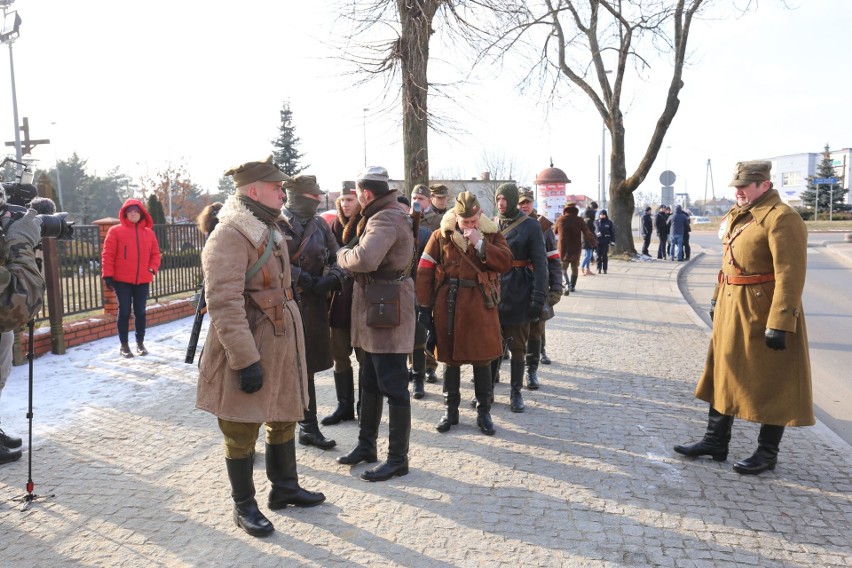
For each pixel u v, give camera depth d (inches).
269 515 143.3
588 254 691.4
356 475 165.9
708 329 374.6
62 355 296.4
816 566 124.1
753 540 133.5
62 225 172.6
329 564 123.5
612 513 145.0
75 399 227.8
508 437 194.5
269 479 146.2
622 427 203.5
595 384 254.4
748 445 187.9
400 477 164.4
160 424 202.7
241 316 126.3
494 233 194.2
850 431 214.4
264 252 133.3
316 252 183.5
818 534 136.2
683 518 142.9
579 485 159.9
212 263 126.3
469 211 184.2
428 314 194.2
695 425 205.5
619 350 317.1
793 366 159.6
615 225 941.8
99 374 263.0
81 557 125.6
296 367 137.9
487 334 191.3
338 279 185.5
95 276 346.6
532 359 246.5
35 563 123.3
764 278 161.8
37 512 143.5
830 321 427.8
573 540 133.0
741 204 167.5
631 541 132.8
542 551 128.7
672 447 186.4
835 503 150.6
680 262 887.1
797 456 179.9
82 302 337.4
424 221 257.1
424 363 234.8
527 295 218.4
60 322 296.5
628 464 173.6
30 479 148.2
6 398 228.4
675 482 162.1
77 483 158.7
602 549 129.6
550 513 144.9
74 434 193.0
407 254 165.6
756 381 162.1
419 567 122.8
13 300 142.3
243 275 128.7
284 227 178.4
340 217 210.7
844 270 772.6
